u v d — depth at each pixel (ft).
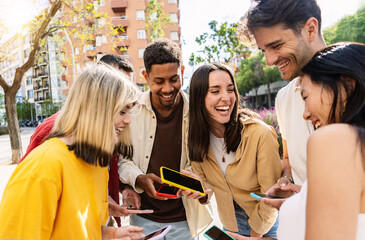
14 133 32.83
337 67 2.58
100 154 3.98
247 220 6.84
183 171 6.40
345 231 2.09
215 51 50.52
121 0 102.27
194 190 5.63
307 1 4.10
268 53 4.52
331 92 2.63
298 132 5.48
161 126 7.21
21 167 3.54
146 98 7.18
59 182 3.58
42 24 30.40
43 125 5.21
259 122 5.88
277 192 5.14
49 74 157.79
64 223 3.66
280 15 4.09
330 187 2.16
